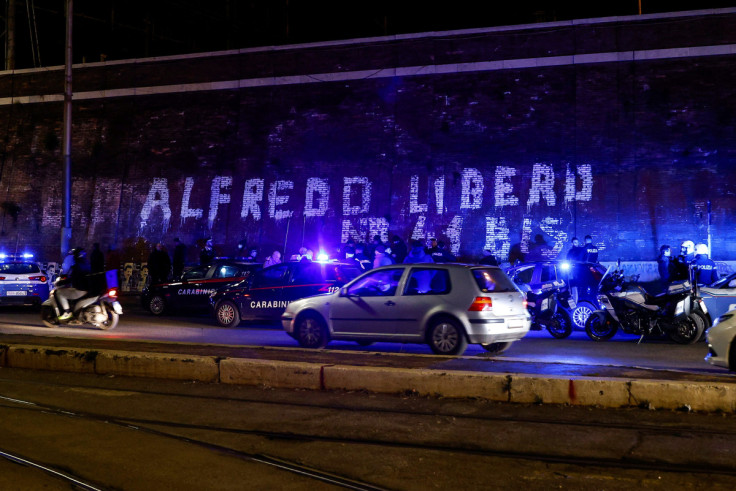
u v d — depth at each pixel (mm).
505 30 26359
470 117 26422
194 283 19750
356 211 27234
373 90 27844
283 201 28297
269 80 29281
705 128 24031
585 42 25484
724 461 5816
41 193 31812
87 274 16516
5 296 20812
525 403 7988
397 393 8547
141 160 30562
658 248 23703
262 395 8703
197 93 30234
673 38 24672
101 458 5984
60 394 8820
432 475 5523
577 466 5730
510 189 25516
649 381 7711
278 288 16641
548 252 24703
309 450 6238
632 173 24375
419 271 12102
